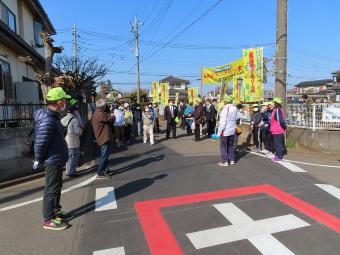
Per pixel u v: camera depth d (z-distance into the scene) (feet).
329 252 13.11
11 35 35.32
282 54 38.22
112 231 15.58
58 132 16.05
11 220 17.53
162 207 18.62
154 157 34.65
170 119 51.67
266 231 15.14
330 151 36.58
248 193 20.80
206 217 16.97
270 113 35.29
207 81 63.00
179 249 13.66
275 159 31.14
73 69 65.57
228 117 28.50
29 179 27.22
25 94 43.32
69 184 24.34
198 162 31.09
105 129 25.59
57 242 14.65
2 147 28.19
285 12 37.65
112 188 22.81
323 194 20.52
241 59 49.03
